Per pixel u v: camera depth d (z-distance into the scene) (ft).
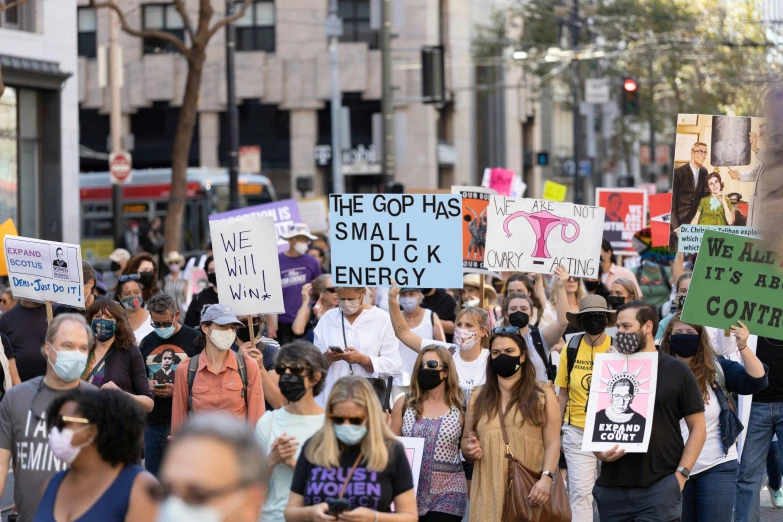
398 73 143.43
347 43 144.66
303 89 146.61
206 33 75.97
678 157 32.50
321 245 63.21
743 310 25.14
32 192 76.02
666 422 23.49
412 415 24.67
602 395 23.63
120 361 27.61
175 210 77.20
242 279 29.73
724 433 25.84
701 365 25.80
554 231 32.71
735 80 106.93
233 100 82.38
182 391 26.43
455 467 24.39
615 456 23.22
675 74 142.00
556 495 23.76
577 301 35.76
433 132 145.38
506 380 24.40
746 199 32.45
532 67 156.87
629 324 23.53
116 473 16.12
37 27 75.10
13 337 32.14
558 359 32.60
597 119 170.71
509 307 30.14
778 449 32.89
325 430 19.38
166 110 150.71
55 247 30.48
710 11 120.47
